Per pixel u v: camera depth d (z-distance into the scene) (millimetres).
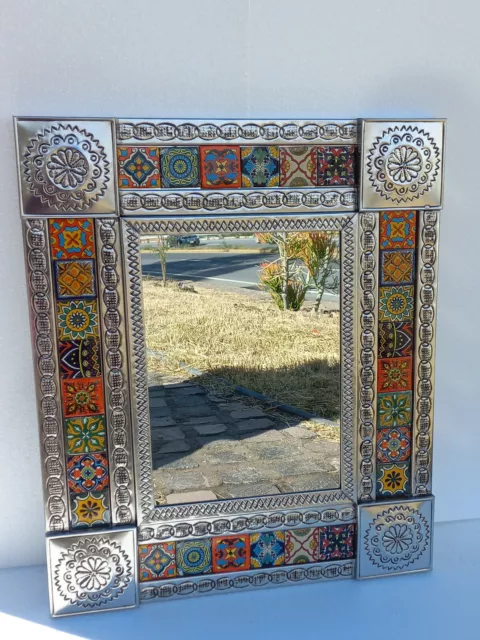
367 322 1530
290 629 1422
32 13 1391
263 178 1441
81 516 1478
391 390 1583
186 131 1390
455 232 1703
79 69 1430
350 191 1478
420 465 1626
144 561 1518
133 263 1409
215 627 1431
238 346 1514
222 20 1464
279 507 1565
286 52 1507
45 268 1368
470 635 1400
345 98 1558
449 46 1590
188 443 1518
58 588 1463
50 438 1435
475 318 1758
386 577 1635
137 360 1449
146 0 1426
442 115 1622
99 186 1356
